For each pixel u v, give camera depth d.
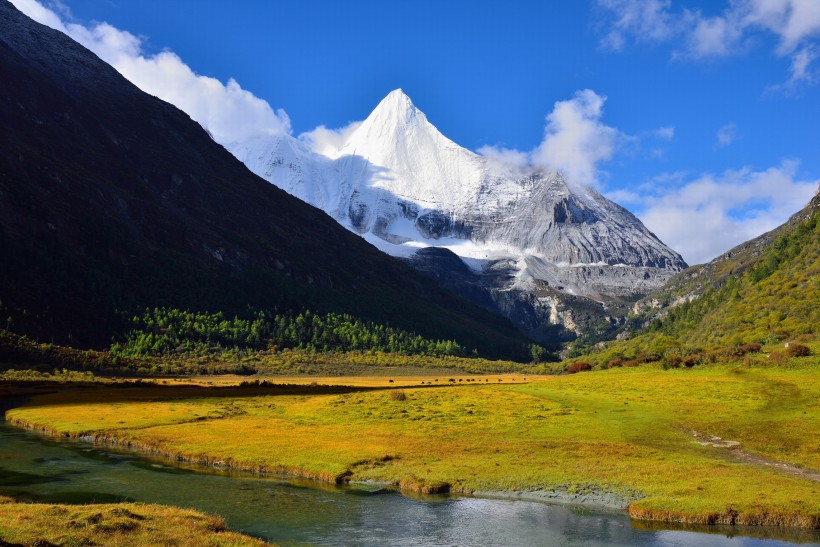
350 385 172.50
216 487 53.41
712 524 43.97
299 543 39.09
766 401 88.12
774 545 39.31
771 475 53.62
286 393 139.75
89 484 52.62
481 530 42.34
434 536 40.94
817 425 72.00
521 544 39.53
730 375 117.88
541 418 84.81
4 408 110.00
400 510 47.19
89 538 31.92
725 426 74.94
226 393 139.00
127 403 113.94
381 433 77.44
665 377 124.75
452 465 59.56
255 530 41.50
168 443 71.06
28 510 36.53
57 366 193.50
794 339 144.50
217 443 70.56
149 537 33.09
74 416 94.44
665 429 75.44
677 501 46.69
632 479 53.47
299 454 64.56
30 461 62.50
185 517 38.75
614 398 100.94
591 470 56.81
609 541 40.16
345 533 41.34
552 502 49.56
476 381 195.50
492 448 66.88
